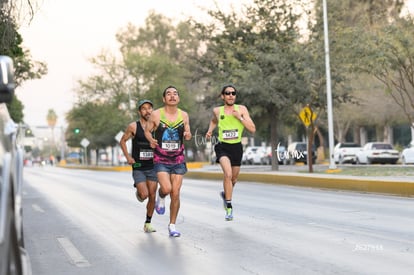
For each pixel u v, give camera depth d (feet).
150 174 46.60
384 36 125.90
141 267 33.37
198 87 315.17
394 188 77.46
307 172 133.49
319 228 46.93
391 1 198.29
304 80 138.62
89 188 114.62
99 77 269.23
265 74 144.56
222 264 33.50
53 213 65.72
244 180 123.44
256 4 150.20
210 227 49.42
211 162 261.65
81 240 44.21
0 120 19.29
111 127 275.80
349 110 215.31
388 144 191.31
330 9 142.31
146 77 269.23
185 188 102.68
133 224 53.62
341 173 118.83
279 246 38.86
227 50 151.64
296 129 250.78
